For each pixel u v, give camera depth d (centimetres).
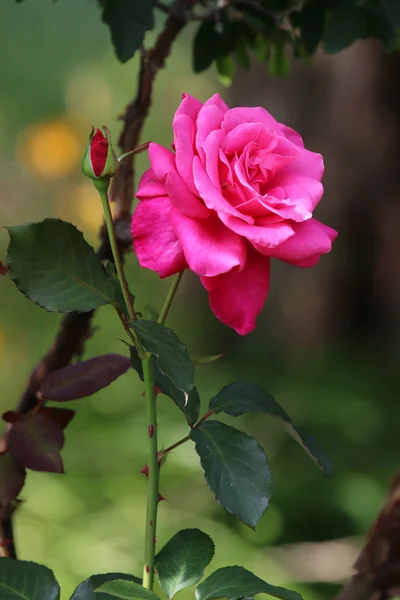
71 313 125
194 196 106
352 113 356
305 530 267
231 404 112
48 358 126
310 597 232
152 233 107
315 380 351
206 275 104
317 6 131
